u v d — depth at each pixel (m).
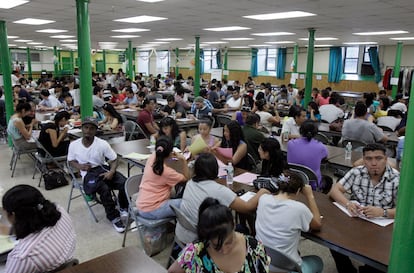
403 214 1.28
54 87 9.95
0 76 8.92
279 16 6.38
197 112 7.46
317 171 3.52
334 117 7.00
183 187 3.13
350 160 3.87
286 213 2.08
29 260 1.66
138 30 9.55
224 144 3.92
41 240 1.70
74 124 5.71
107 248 3.22
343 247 1.97
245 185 3.01
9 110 7.00
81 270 1.67
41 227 1.72
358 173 2.61
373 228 2.20
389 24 7.09
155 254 3.05
